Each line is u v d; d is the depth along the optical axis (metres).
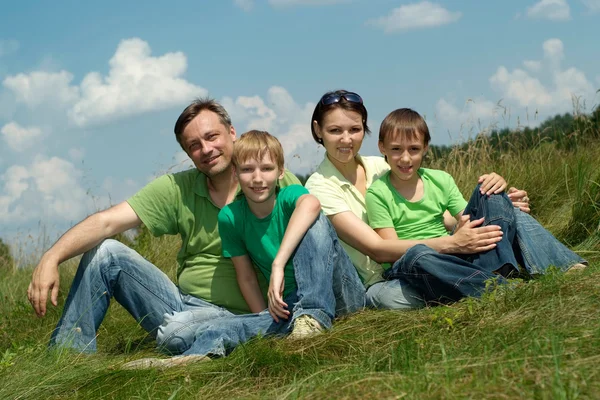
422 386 2.34
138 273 3.99
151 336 4.12
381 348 3.08
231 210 3.98
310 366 3.01
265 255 3.92
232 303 4.10
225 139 4.08
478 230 3.90
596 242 4.62
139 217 4.11
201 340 3.50
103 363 3.50
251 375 3.09
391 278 4.01
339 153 4.21
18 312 5.27
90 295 3.93
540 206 5.90
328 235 3.73
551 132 7.39
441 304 3.75
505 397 2.16
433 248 3.98
